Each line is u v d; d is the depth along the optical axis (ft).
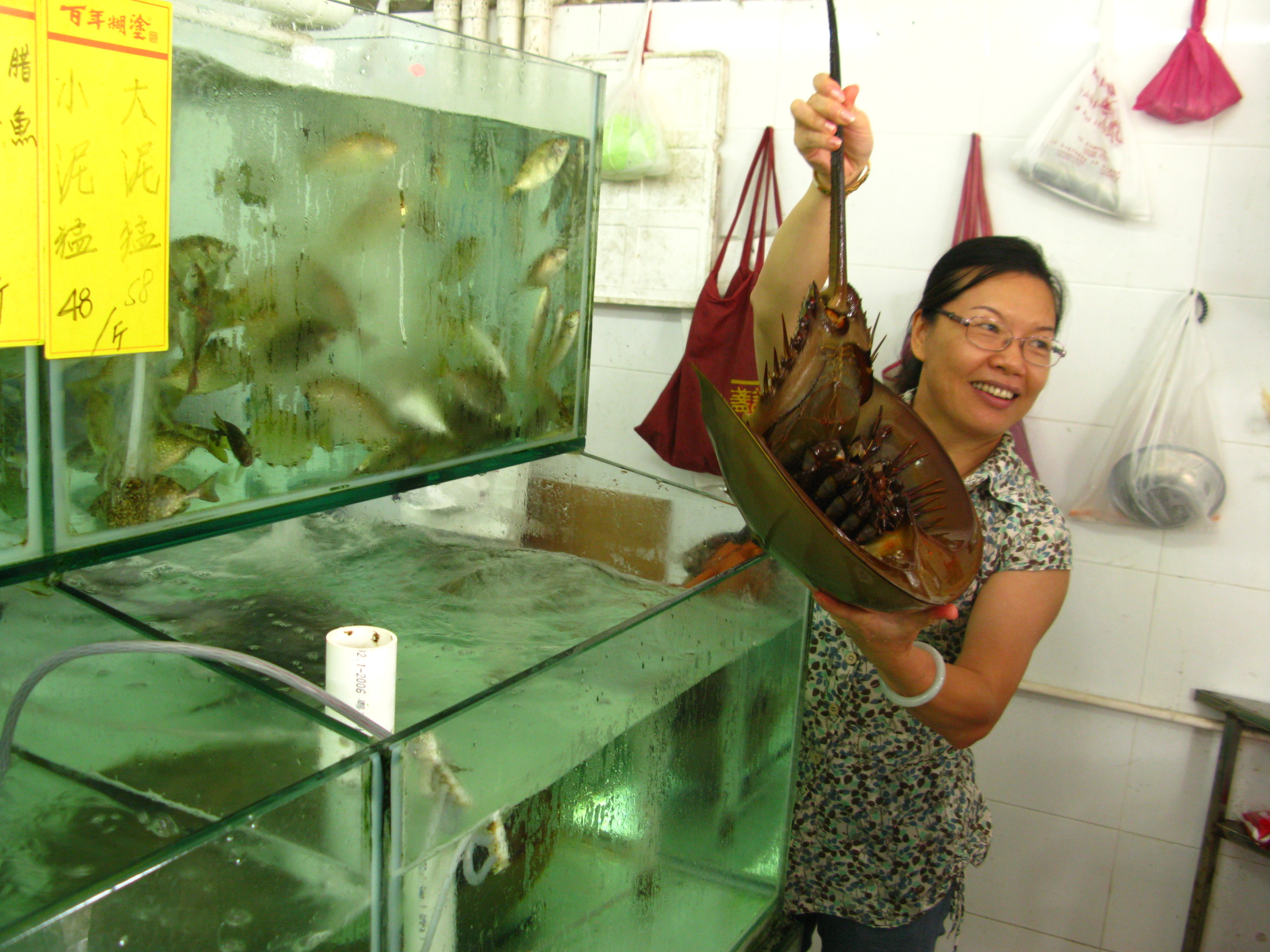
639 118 7.00
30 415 2.09
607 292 7.50
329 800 1.64
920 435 2.89
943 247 6.64
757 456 2.18
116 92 2.09
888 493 2.49
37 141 1.97
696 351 6.75
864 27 6.64
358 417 2.87
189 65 2.22
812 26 6.74
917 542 2.53
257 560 3.61
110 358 2.21
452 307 3.09
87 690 2.35
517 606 3.72
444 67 2.85
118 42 2.07
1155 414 6.10
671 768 2.77
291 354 2.62
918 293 6.75
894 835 4.12
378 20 2.62
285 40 2.41
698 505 3.90
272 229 2.49
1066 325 6.40
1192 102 5.80
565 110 3.38
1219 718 6.27
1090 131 6.07
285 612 3.42
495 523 4.14
